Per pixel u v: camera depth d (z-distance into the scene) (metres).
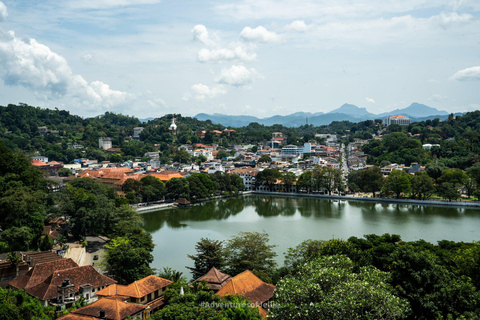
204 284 86.56
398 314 53.88
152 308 81.44
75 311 71.44
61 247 136.25
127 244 109.75
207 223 192.75
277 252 137.25
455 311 60.94
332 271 62.44
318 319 54.16
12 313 67.31
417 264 70.25
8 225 124.94
